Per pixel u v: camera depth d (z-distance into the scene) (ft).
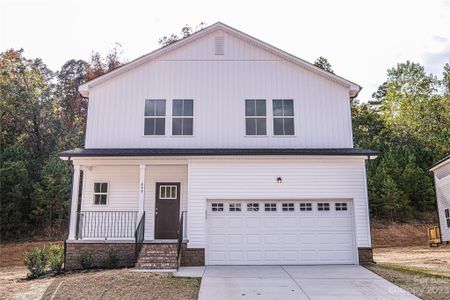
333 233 43.14
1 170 80.89
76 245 41.34
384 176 92.43
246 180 43.80
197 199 43.27
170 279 32.78
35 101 105.70
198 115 48.98
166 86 49.83
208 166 44.09
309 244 42.88
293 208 43.75
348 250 42.70
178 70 50.31
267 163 44.27
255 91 49.83
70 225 42.19
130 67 49.98
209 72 50.31
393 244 79.00
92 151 44.57
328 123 48.85
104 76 49.39
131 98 49.39
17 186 80.48
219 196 43.37
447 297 27.25
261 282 32.24
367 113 136.05
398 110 145.59
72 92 124.26
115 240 41.65
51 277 36.94
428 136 125.29
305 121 48.91
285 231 43.19
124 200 48.08
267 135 48.52
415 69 147.84
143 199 43.34
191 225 42.63
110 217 47.42
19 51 112.57
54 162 88.53
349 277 34.50
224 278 33.81
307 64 49.90
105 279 32.30
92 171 48.67
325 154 43.52
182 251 41.81
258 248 42.73
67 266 40.78
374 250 70.18
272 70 50.42
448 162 73.36
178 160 44.27
